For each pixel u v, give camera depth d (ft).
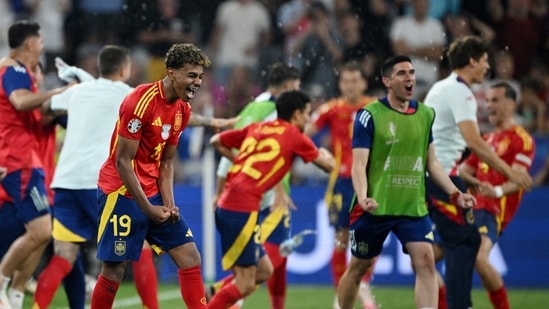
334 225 109.09
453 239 87.10
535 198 127.44
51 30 173.06
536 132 147.95
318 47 161.58
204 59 67.41
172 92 68.03
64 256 88.22
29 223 90.84
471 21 163.32
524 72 167.02
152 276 86.84
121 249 70.28
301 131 90.63
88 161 87.56
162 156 71.00
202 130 139.64
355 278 82.43
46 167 95.81
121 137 67.51
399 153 78.48
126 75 90.02
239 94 158.30
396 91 78.38
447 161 89.04
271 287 98.43
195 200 131.54
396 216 78.64
